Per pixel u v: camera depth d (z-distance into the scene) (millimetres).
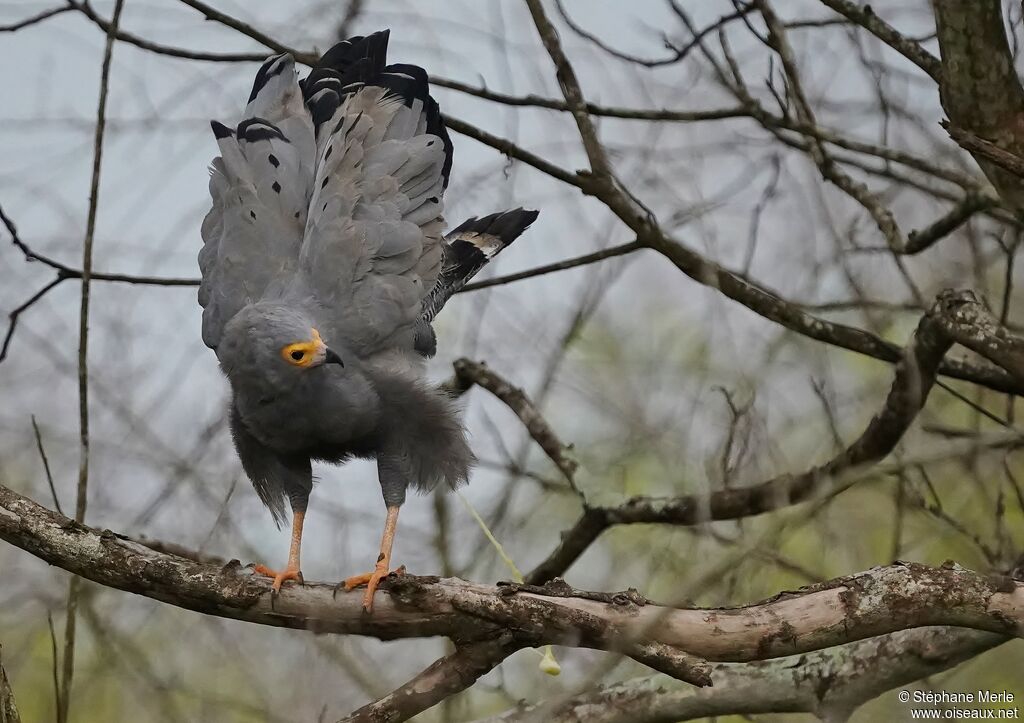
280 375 9414
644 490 12977
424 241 10578
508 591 7863
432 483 10273
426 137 10914
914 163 10859
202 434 12625
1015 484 10797
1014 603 7781
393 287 10172
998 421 10828
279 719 10344
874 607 7828
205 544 10422
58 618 13211
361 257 10141
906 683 8992
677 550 12570
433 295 11227
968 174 11836
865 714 10414
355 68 11445
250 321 9461
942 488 12992
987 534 13102
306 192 10562
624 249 12039
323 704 10094
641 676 9969
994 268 13383
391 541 10016
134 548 8055
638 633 7367
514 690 12227
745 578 10492
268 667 11523
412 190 10719
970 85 9141
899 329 14023
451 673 8086
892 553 11070
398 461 10180
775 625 7832
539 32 10961
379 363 10055
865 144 11047
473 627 7891
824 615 7832
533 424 12734
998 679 11312
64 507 13172
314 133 10969
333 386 9695
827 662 9156
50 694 13148
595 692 9617
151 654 12398
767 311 10828
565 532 12531
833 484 8773
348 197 10312
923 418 12383
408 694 8094
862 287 12508
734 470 9359
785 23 12320
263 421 9742
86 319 10359
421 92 11297
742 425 10258
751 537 9016
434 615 7906
